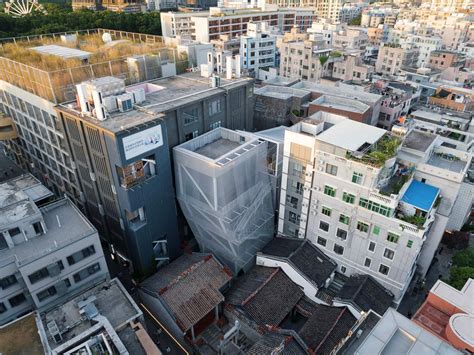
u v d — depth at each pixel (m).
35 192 50.69
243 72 92.00
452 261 47.38
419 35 152.88
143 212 44.09
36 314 32.84
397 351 24.44
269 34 131.88
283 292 42.50
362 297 39.94
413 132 45.47
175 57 64.50
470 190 50.25
